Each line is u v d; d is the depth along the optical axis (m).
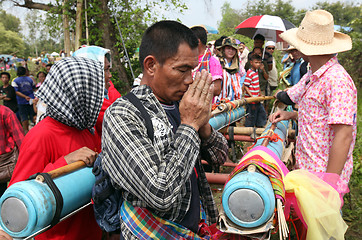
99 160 1.66
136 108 1.44
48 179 1.51
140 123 1.42
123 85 9.02
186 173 1.37
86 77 2.10
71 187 1.62
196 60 1.48
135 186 1.32
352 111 2.30
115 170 1.37
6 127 3.23
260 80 7.52
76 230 2.01
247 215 1.54
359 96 10.09
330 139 2.46
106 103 2.62
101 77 2.18
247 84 6.64
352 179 4.39
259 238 1.56
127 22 8.80
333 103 2.32
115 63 9.02
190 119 1.45
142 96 1.48
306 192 1.80
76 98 2.04
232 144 3.39
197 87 1.44
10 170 3.19
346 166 2.51
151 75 1.50
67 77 2.04
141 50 1.51
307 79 2.85
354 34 11.25
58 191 1.52
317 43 2.44
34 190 1.44
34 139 2.00
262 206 1.52
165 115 1.51
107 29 8.88
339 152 2.30
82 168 1.80
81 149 1.90
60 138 2.07
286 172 2.03
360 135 6.03
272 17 7.98
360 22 11.30
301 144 2.62
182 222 1.52
